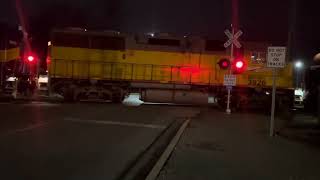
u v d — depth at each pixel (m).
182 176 8.48
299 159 11.08
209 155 10.95
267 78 26.89
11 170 8.39
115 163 9.55
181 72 27.48
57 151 10.60
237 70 23.81
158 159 10.12
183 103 27.41
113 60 27.53
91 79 27.41
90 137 13.09
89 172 8.56
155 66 27.52
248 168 9.58
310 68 20.97
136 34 27.64
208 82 27.42
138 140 12.98
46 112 19.56
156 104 28.14
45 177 7.97
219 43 27.50
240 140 13.91
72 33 27.47
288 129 17.78
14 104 23.05
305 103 21.48
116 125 16.22
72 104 24.83
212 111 24.80
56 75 27.34
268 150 12.26
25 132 13.36
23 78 28.16
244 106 26.58
